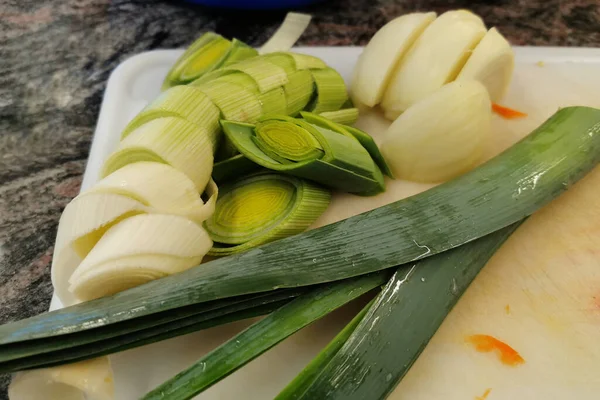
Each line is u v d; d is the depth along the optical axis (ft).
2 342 0.81
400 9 1.61
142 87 1.31
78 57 1.49
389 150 1.12
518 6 1.60
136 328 0.85
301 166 1.02
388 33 1.18
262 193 1.08
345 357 0.85
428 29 1.17
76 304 0.89
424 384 0.90
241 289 0.87
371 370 0.85
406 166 1.11
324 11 1.60
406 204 0.97
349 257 0.91
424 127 1.07
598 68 1.30
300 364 0.93
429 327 0.89
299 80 1.17
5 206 1.19
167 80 1.26
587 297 0.98
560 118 1.11
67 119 1.35
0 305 1.05
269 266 0.89
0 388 0.98
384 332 0.87
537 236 1.05
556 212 1.08
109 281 0.89
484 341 0.94
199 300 0.85
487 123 1.10
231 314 0.90
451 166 1.10
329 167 1.03
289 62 1.18
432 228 0.95
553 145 1.06
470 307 0.97
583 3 1.60
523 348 0.93
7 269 1.10
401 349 0.87
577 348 0.93
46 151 1.28
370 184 1.09
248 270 0.88
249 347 0.85
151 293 0.86
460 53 1.14
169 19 1.59
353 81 1.23
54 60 1.48
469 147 1.08
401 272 0.92
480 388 0.90
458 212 0.97
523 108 1.24
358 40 1.51
